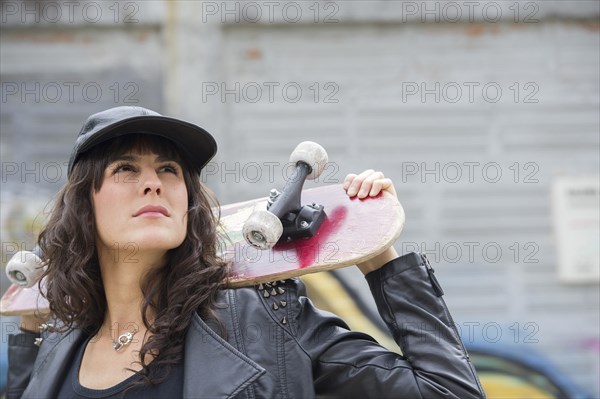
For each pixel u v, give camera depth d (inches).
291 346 95.3
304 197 108.7
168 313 93.6
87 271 99.4
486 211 291.4
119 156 94.8
